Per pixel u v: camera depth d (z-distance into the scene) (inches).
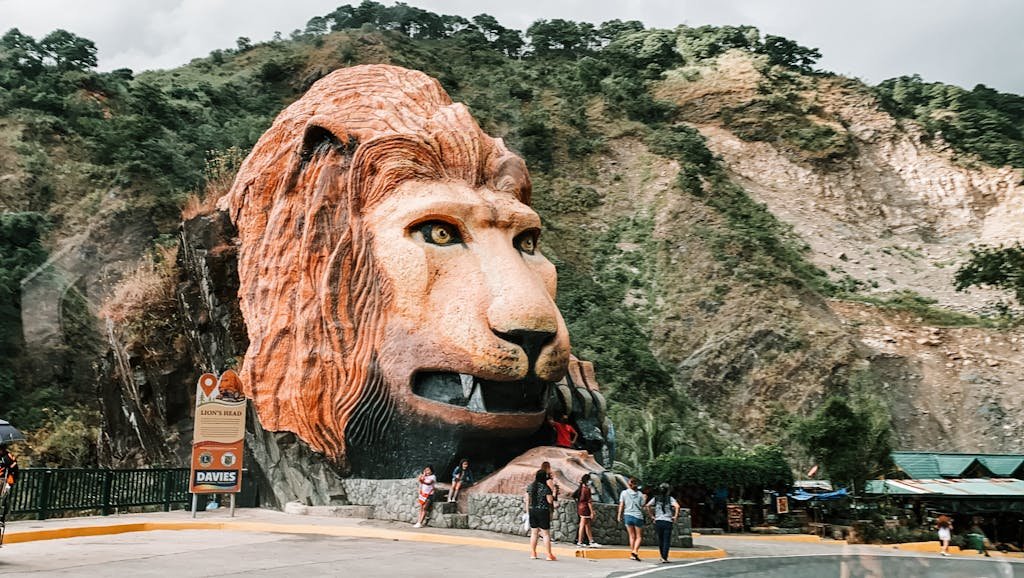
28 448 1405.0
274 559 527.5
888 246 3634.4
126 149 2812.5
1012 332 2903.5
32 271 2395.4
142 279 1128.8
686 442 2071.9
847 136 4060.0
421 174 844.6
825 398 2529.5
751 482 1293.1
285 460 869.8
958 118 4402.1
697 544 904.9
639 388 2429.9
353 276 838.5
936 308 3166.8
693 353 2687.0
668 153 3654.0
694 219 3201.3
